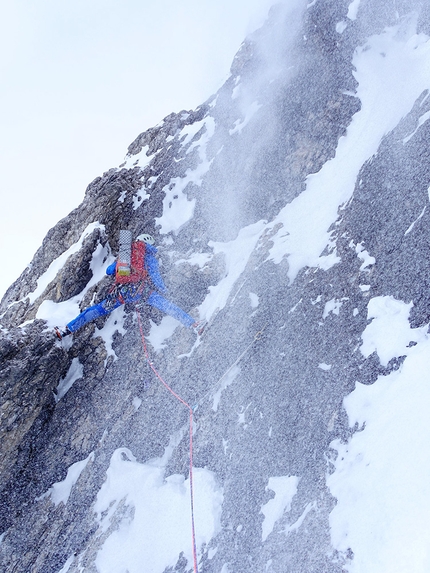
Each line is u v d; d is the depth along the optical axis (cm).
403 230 527
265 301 626
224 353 614
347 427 445
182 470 559
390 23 764
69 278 753
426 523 332
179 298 716
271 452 495
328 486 420
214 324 652
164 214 823
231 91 898
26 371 634
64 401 668
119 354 689
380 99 702
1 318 812
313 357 525
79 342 711
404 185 559
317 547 390
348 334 508
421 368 416
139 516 545
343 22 784
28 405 633
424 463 360
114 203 846
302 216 693
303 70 802
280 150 775
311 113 765
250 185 783
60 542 570
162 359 661
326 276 581
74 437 641
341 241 598
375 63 745
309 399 496
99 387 669
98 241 778
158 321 701
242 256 720
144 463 596
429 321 443
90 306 668
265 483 480
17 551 580
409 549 330
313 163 737
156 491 555
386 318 481
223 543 471
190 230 792
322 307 558
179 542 501
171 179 857
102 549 536
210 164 847
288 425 498
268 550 427
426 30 711
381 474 384
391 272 511
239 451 523
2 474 612
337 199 657
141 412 631
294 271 630
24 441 631
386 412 418
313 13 816
